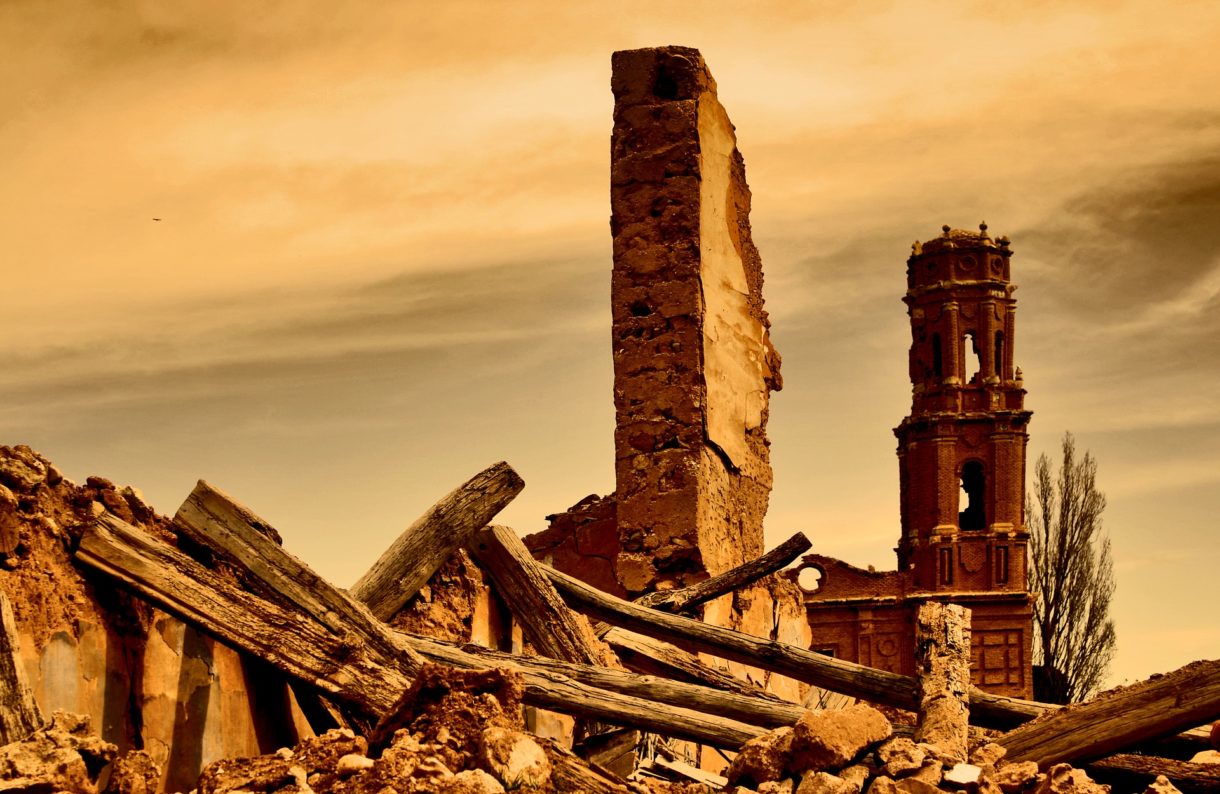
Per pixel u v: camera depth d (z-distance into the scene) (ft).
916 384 229.86
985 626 212.23
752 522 57.06
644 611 39.75
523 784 23.89
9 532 26.55
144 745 28.22
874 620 220.23
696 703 34.63
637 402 52.01
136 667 28.40
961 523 230.89
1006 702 35.32
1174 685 31.07
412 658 29.81
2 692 24.08
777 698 37.45
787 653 38.27
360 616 29.84
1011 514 219.00
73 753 23.39
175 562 28.73
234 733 30.17
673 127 52.80
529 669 33.91
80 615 27.45
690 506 51.13
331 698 29.40
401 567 35.24
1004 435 222.69
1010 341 228.84
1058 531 209.97
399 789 22.71
